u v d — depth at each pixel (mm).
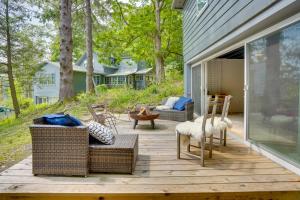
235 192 2355
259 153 3609
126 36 14945
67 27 9023
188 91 8992
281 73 3016
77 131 2711
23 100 19219
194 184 2527
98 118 4652
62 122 2820
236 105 8461
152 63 17828
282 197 2379
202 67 7246
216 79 8406
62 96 9156
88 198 2348
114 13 13836
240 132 5117
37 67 14141
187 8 8320
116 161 2822
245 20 3463
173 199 2348
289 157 2918
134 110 6398
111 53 15906
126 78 24859
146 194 2340
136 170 2943
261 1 2994
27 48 12852
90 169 2838
